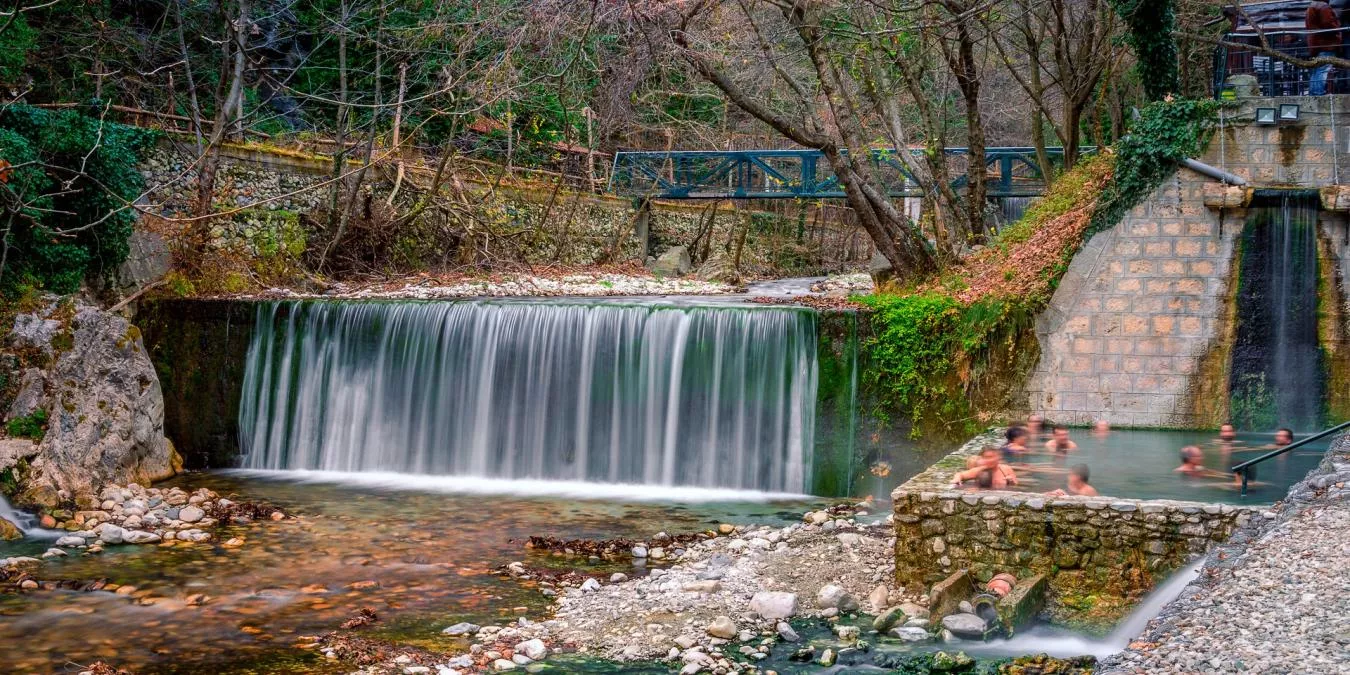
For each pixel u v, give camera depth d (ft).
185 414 63.26
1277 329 51.90
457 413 59.36
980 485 35.94
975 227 79.82
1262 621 20.15
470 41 75.77
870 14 72.33
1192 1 75.46
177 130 73.82
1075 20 89.15
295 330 62.23
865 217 70.18
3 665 29.94
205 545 42.96
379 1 94.27
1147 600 31.32
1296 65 60.70
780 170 146.30
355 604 35.12
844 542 40.63
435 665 29.66
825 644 30.60
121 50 85.61
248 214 78.28
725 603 34.12
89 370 54.39
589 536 44.14
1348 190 50.01
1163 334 52.85
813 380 54.08
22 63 64.85
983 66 92.43
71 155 62.18
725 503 51.11
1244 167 52.19
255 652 30.83
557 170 122.93
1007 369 53.42
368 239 86.89
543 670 29.07
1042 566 32.55
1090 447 46.47
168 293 66.74
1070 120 79.77
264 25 101.04
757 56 78.33
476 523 46.55
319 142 90.99
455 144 99.60
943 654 28.91
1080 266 53.57
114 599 35.86
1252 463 35.78
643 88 103.40
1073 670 27.84
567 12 65.26
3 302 55.21
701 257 138.82
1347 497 27.45
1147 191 53.01
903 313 53.36
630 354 56.75
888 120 82.79
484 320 59.11
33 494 48.21
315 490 54.54
